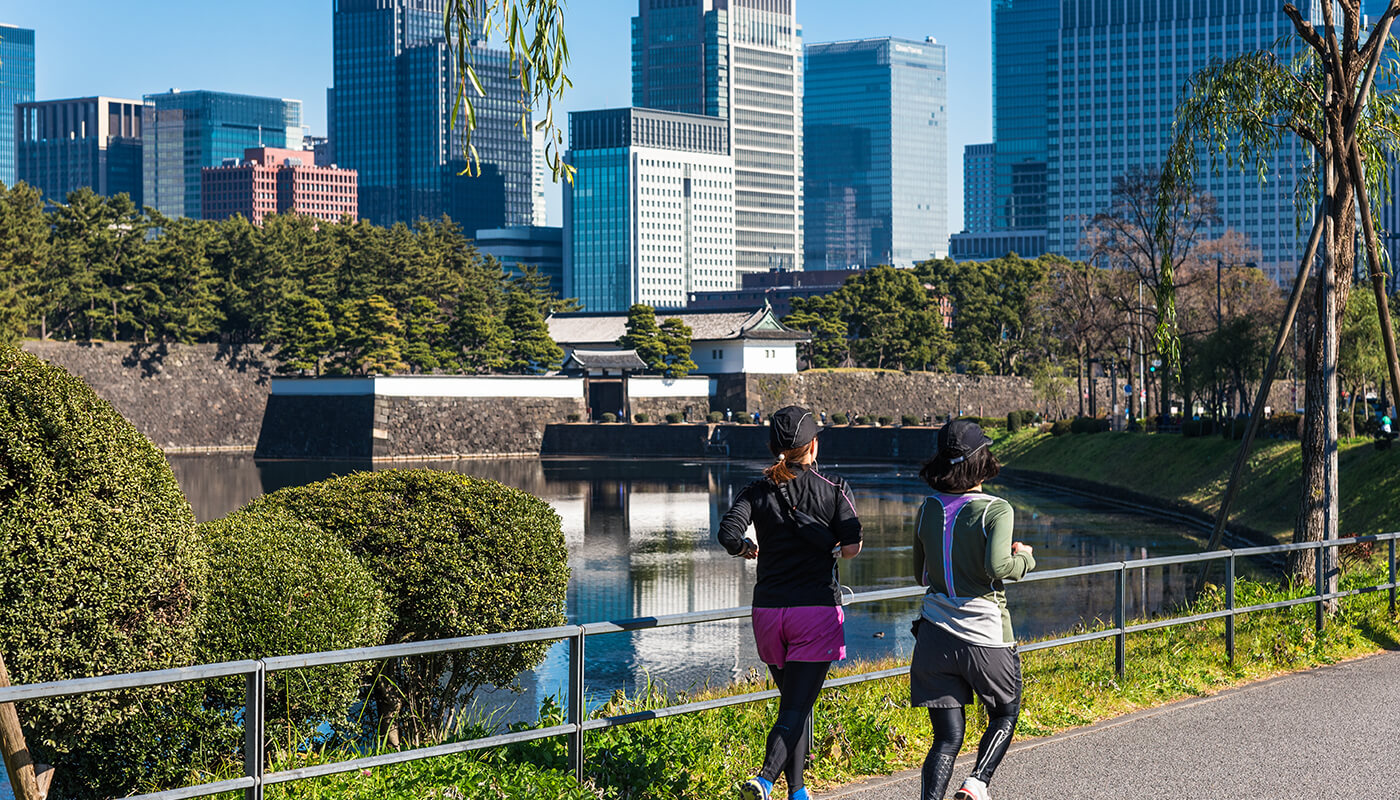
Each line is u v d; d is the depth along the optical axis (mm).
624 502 65688
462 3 8078
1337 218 16969
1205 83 18109
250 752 6543
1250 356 63219
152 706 8164
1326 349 16547
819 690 6926
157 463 8422
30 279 97125
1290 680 11852
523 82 8070
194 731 8688
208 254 113000
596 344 126125
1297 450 47812
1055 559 40875
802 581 6777
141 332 108125
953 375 129250
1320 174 18812
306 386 105000
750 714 10000
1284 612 14492
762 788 6492
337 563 9805
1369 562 25375
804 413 6855
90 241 105062
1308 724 9992
